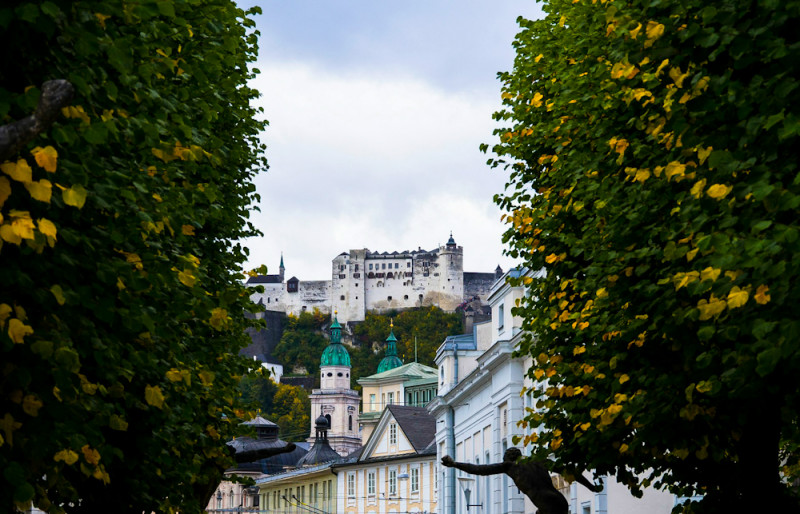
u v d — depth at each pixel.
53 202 11.77
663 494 38.44
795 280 13.04
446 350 86.94
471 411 76.88
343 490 125.62
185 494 20.92
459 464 20.98
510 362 63.31
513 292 62.91
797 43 13.30
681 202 15.41
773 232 12.84
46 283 12.08
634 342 18.52
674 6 15.44
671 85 15.47
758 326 13.25
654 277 18.48
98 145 13.76
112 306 12.75
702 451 18.86
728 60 14.84
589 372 20.23
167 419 18.00
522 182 26.48
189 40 17.81
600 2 21.09
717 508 20.17
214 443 23.20
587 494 48.09
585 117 22.62
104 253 13.19
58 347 11.87
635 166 19.33
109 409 13.52
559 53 25.41
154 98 14.62
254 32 26.70
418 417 117.69
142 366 15.62
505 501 65.38
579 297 22.33
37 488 12.54
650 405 18.55
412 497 112.31
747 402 17.05
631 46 16.17
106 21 13.38
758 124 13.69
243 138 26.67
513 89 26.73
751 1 14.10
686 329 17.22
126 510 18.44
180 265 15.80
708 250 13.95
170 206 15.53
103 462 13.79
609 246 19.17
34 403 11.80
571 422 22.28
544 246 23.77
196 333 22.22
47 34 11.42
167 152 14.68
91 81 12.87
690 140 14.95
